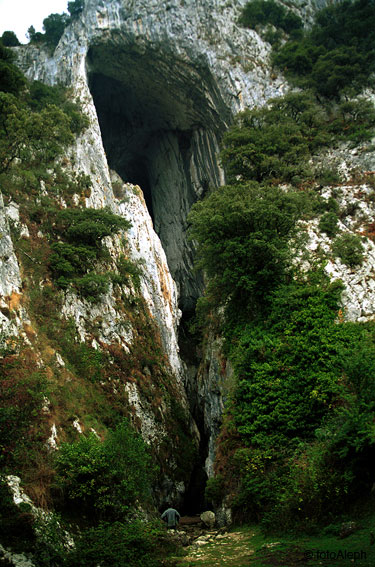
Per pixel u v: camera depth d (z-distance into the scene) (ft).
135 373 94.68
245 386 63.72
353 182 111.14
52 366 68.59
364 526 38.52
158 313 128.36
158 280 137.08
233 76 146.61
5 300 62.39
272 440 57.72
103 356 88.48
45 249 92.48
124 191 152.56
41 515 41.78
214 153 160.15
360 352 46.34
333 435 45.93
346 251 82.33
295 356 61.82
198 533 60.23
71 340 83.25
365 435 42.32
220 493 61.52
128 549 39.70
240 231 73.97
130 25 154.71
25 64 173.58
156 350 111.24
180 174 173.06
